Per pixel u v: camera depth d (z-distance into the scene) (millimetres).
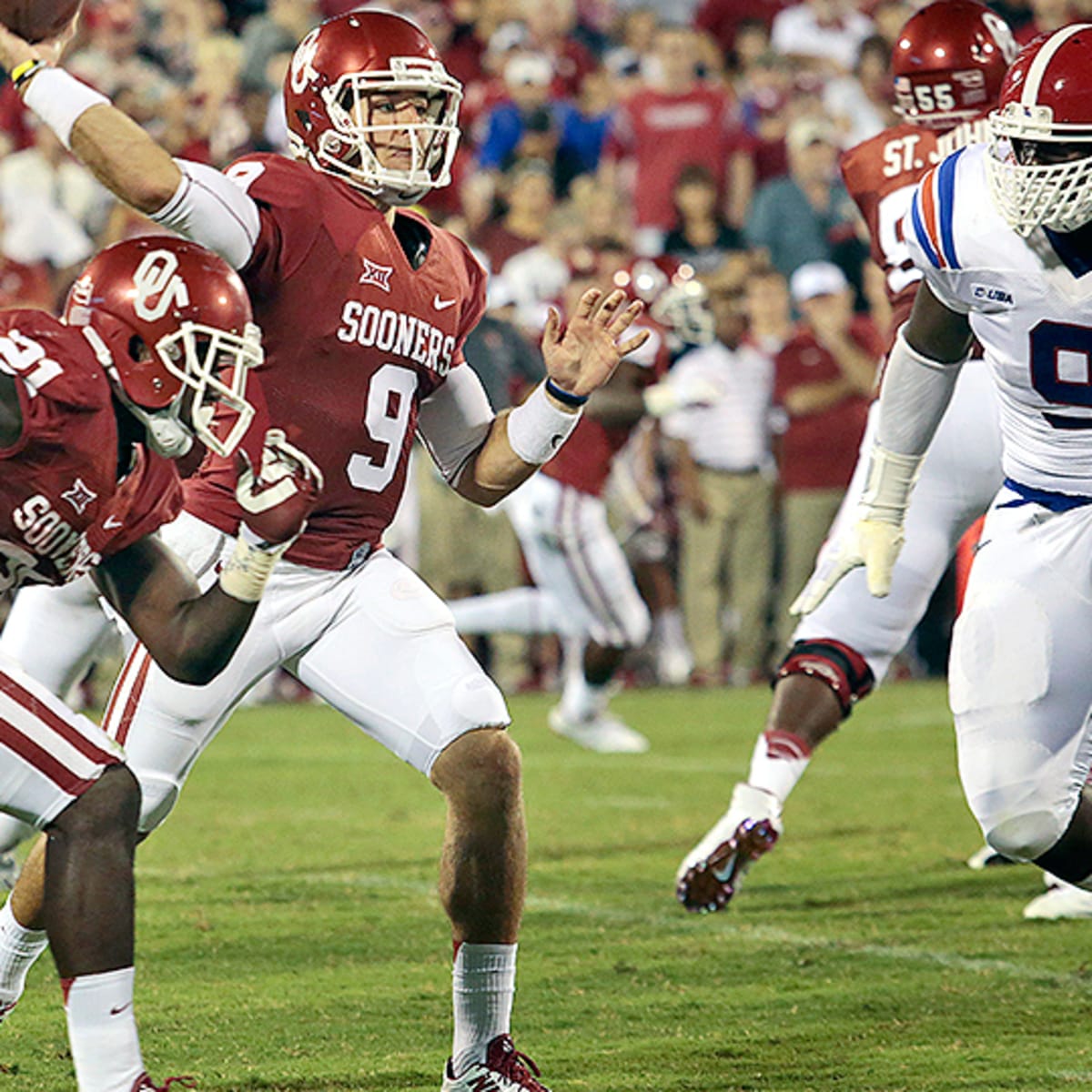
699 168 34969
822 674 15625
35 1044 12117
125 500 9703
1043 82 10656
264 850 19141
